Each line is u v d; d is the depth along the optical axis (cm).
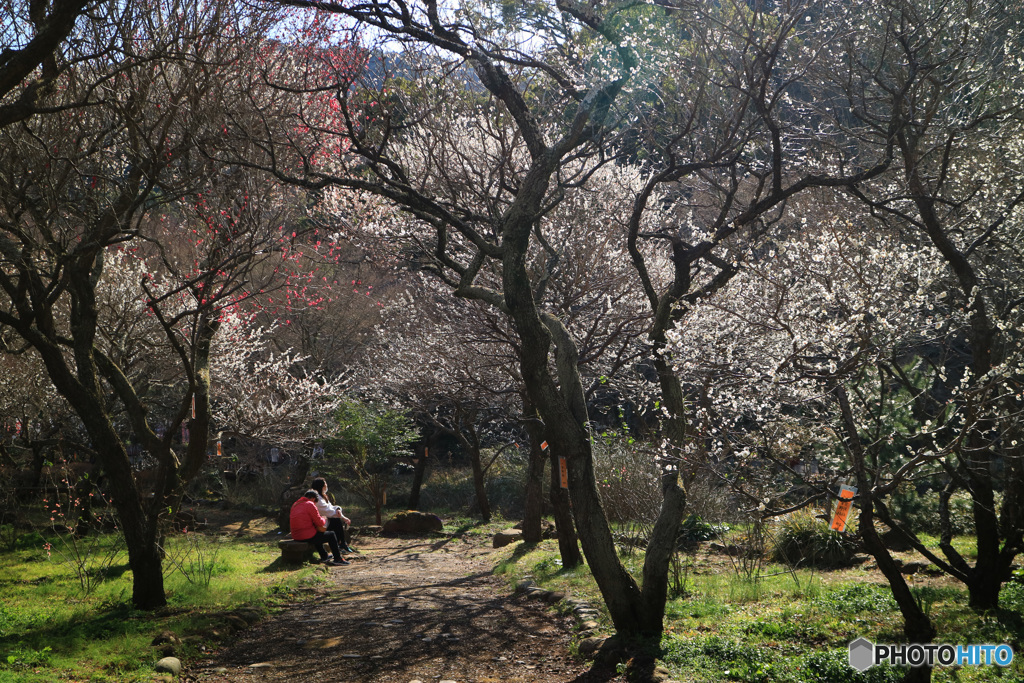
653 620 645
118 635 681
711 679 532
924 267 696
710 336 734
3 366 1337
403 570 1298
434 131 1017
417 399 1877
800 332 640
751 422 764
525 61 734
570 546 1061
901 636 619
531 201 665
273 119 890
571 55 855
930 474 684
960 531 1135
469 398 1645
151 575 820
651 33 772
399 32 700
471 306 1305
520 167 1186
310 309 2045
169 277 1488
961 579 689
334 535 1389
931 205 706
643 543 1139
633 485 1309
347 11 694
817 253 661
